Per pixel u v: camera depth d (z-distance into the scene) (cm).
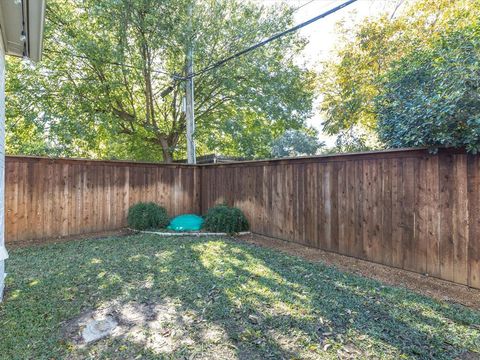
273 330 220
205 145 1030
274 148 1184
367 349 196
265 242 525
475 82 277
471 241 300
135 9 703
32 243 501
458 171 312
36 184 532
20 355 190
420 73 354
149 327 226
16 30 285
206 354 193
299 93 914
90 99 788
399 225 365
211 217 598
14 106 743
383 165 385
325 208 462
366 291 294
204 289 296
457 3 618
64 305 261
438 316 242
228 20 814
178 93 907
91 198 597
